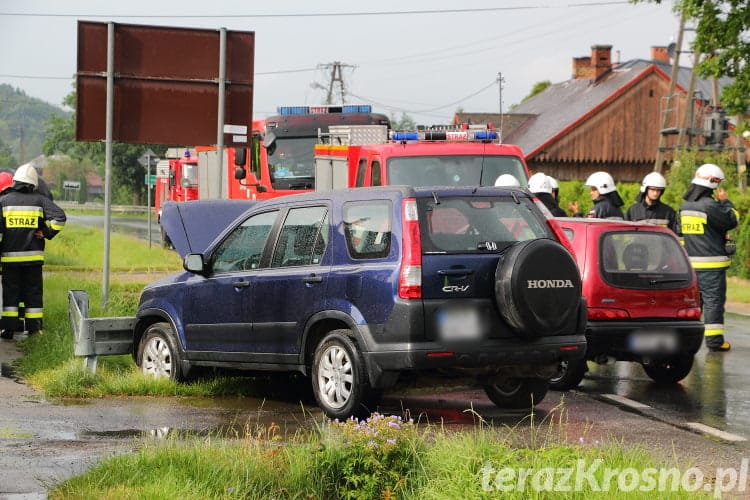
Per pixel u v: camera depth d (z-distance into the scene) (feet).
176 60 63.41
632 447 32.55
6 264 60.85
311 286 39.32
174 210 52.95
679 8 110.01
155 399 43.19
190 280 44.88
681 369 49.73
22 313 61.87
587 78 293.23
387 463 27.84
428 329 36.35
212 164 130.62
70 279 90.17
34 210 60.95
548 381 41.39
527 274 36.86
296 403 42.70
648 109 269.03
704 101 224.94
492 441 30.81
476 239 37.55
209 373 46.03
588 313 46.85
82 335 46.03
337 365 38.11
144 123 63.26
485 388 42.78
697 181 62.54
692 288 48.67
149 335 46.50
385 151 70.18
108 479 27.20
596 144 267.80
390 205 37.58
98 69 62.13
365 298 37.29
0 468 29.22
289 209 41.70
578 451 29.76
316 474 27.55
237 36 64.13
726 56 109.19
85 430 35.63
